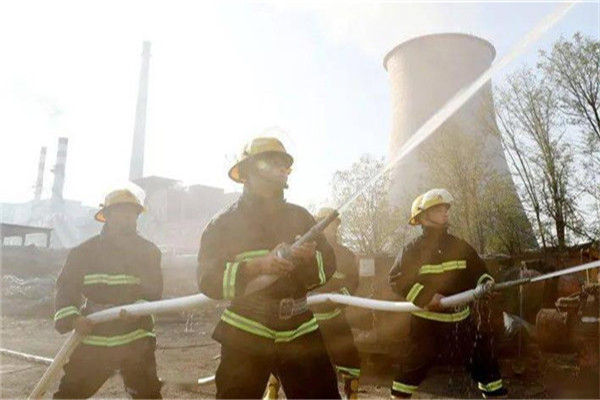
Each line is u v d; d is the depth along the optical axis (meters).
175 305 2.33
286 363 1.96
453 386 4.66
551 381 4.37
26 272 25.03
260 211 2.04
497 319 5.61
